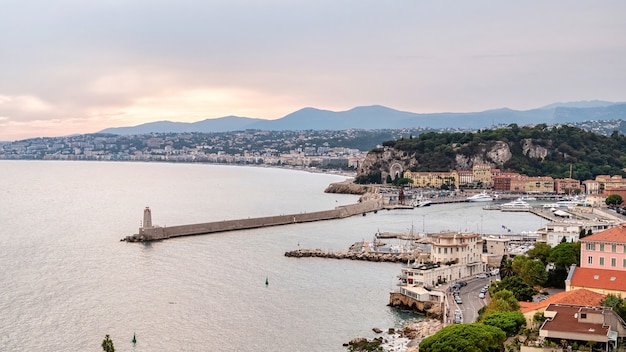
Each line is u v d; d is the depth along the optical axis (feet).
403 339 646.74
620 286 606.14
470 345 502.79
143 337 653.71
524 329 541.34
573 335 468.34
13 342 637.30
